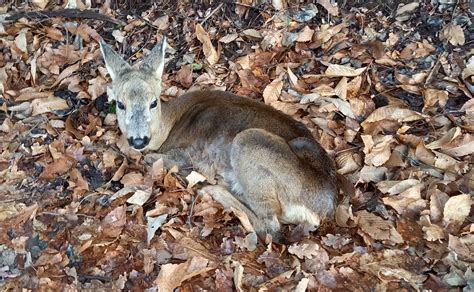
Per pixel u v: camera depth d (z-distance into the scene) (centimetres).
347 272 156
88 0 238
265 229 171
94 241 165
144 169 188
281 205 171
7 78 216
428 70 217
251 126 181
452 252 159
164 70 224
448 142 190
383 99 210
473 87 209
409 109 202
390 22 229
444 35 222
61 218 171
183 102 196
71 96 214
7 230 167
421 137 196
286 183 169
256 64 222
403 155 190
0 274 156
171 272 152
